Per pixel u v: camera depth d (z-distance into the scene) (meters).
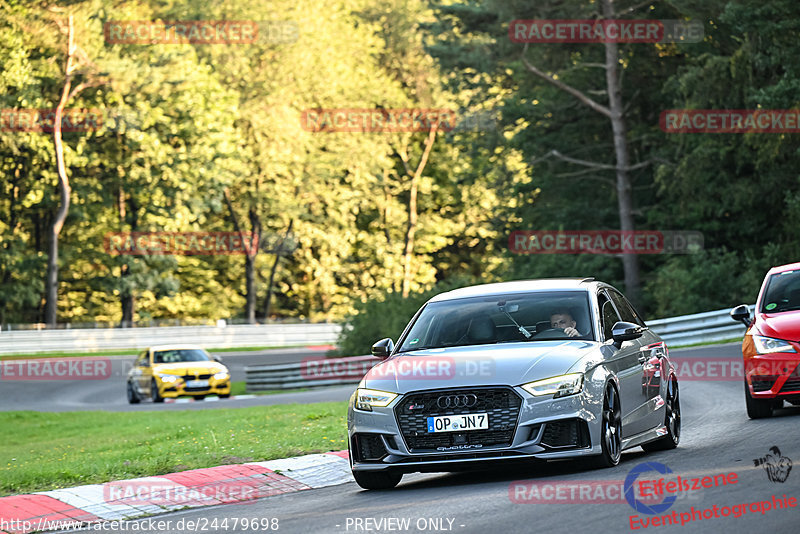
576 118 173.12
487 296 40.22
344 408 72.12
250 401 102.81
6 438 83.81
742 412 54.56
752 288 129.25
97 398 132.00
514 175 180.88
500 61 168.12
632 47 163.25
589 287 40.09
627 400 37.97
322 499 35.78
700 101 137.62
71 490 37.91
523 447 33.88
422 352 37.72
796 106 125.25
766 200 140.38
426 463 34.41
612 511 27.61
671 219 157.62
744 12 131.12
